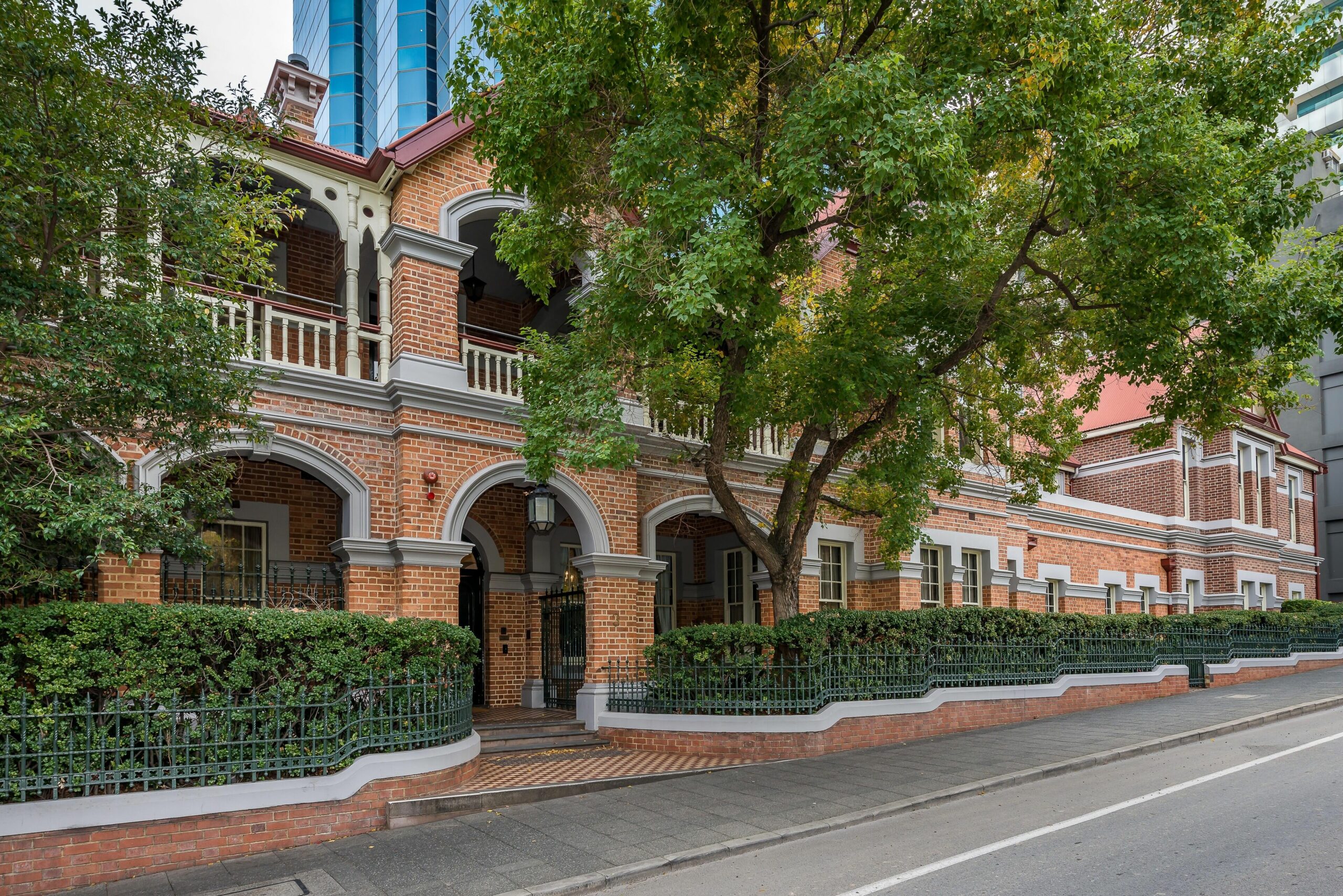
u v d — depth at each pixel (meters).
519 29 9.24
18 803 6.57
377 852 7.28
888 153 7.68
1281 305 9.68
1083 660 15.60
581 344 10.03
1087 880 6.03
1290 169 10.20
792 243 10.20
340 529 11.99
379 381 11.81
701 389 10.72
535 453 9.48
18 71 6.75
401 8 45.28
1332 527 37.03
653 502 13.94
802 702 11.46
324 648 8.21
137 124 7.38
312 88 15.41
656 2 9.38
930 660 13.20
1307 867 6.14
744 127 9.99
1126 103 9.17
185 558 7.89
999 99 8.32
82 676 6.94
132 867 6.85
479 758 10.73
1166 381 11.23
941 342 11.89
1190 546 25.91
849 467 16.39
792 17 9.63
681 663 11.96
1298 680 18.59
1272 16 10.42
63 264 7.24
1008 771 9.78
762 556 11.52
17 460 6.89
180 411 7.43
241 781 7.57
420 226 12.12
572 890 6.32
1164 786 8.94
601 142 9.62
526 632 15.20
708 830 7.64
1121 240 9.33
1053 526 21.73
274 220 8.41
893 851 6.96
